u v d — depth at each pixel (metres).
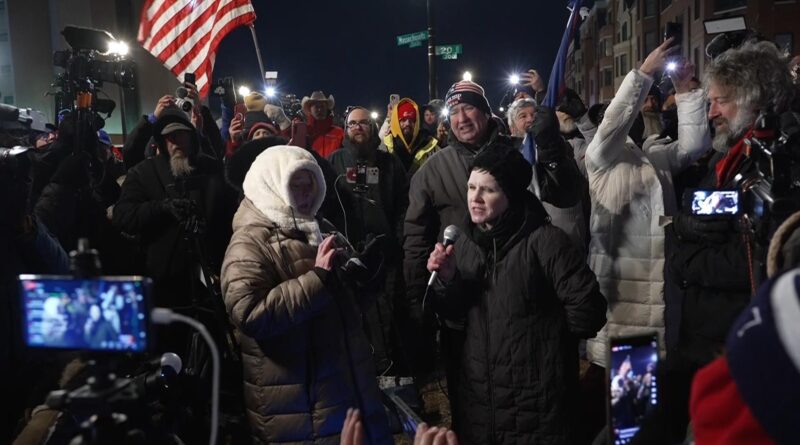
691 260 2.26
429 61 12.34
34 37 30.30
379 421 2.65
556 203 3.39
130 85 4.08
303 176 2.67
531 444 2.65
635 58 44.44
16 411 2.53
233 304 2.44
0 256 2.55
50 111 30.64
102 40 4.13
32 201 3.83
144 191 3.88
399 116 6.09
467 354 2.76
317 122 6.47
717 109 2.42
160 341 3.62
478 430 2.74
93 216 4.02
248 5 5.34
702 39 30.45
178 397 2.42
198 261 3.41
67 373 2.49
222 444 2.90
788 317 0.65
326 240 2.53
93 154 3.98
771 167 1.80
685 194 2.32
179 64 5.19
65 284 1.16
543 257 2.64
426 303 2.84
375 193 4.60
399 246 4.52
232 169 3.45
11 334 2.46
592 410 3.12
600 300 2.63
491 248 2.75
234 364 3.02
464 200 3.48
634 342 1.24
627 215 3.47
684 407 1.35
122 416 1.20
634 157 3.53
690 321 2.33
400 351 4.43
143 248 3.77
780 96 2.27
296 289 2.43
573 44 3.49
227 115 6.25
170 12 5.23
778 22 27.08
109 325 1.14
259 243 2.55
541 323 2.65
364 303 2.74
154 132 3.91
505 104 5.99
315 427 2.50
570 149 3.65
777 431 0.64
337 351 2.56
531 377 2.63
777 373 0.64
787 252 1.28
